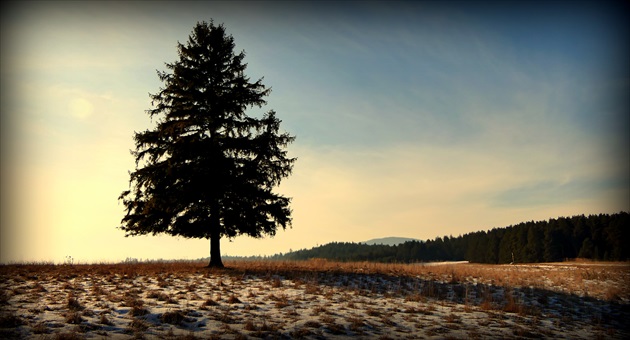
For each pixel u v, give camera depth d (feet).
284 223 73.10
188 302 42.83
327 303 46.01
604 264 140.26
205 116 71.92
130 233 69.87
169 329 33.81
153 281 54.90
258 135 73.31
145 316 36.50
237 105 74.38
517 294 59.00
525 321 44.06
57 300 40.68
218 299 44.32
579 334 40.81
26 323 32.58
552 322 44.78
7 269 62.18
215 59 74.84
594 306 54.60
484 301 51.65
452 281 67.92
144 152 71.00
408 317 42.45
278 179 74.49
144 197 69.77
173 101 73.56
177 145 69.21
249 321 36.60
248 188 70.23
